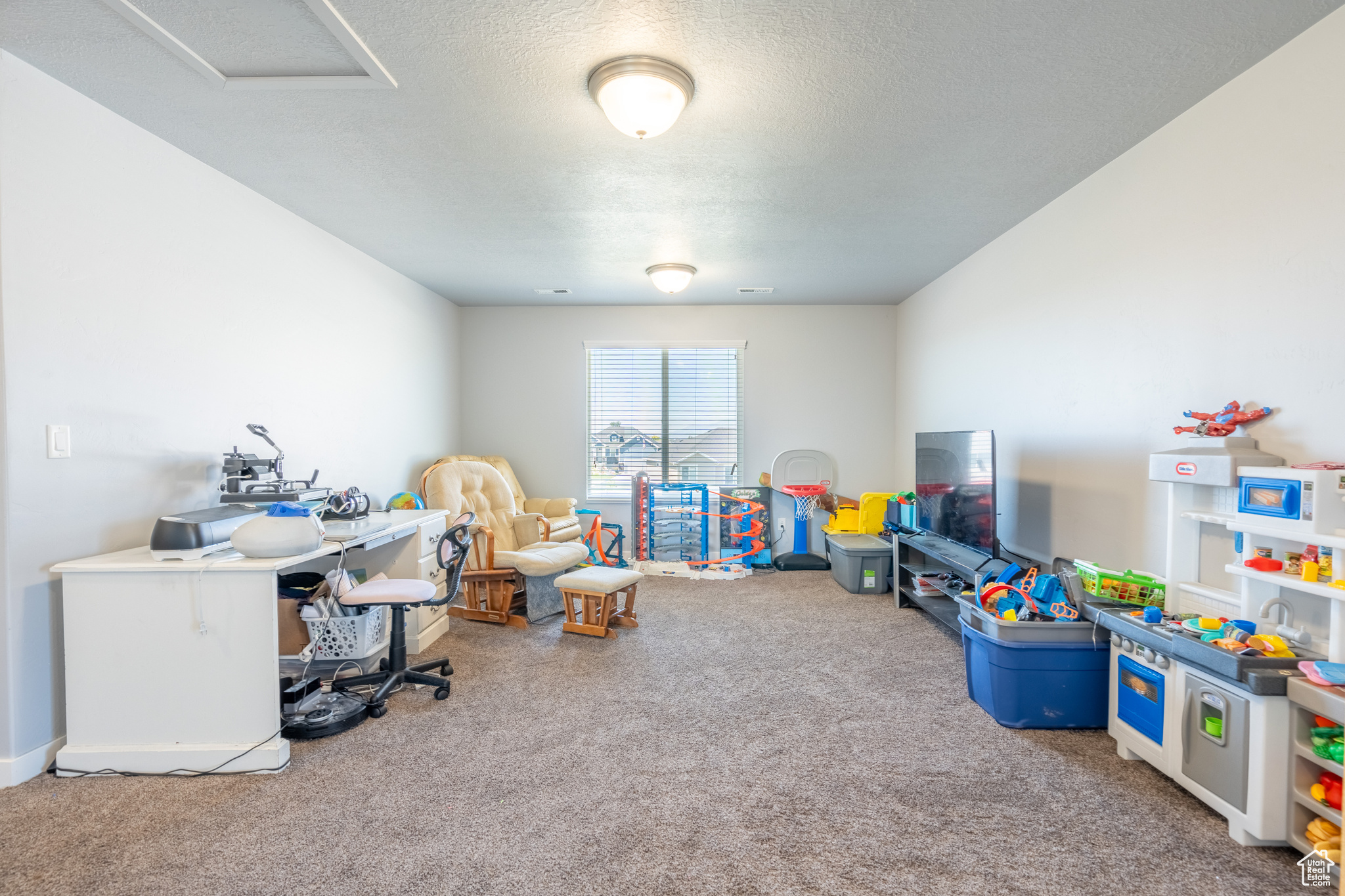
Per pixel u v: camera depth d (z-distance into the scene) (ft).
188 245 8.46
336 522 9.98
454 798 6.27
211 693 6.81
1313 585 5.36
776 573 17.07
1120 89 6.89
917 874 5.15
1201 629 6.21
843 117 7.51
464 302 18.03
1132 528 8.41
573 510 17.06
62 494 6.86
